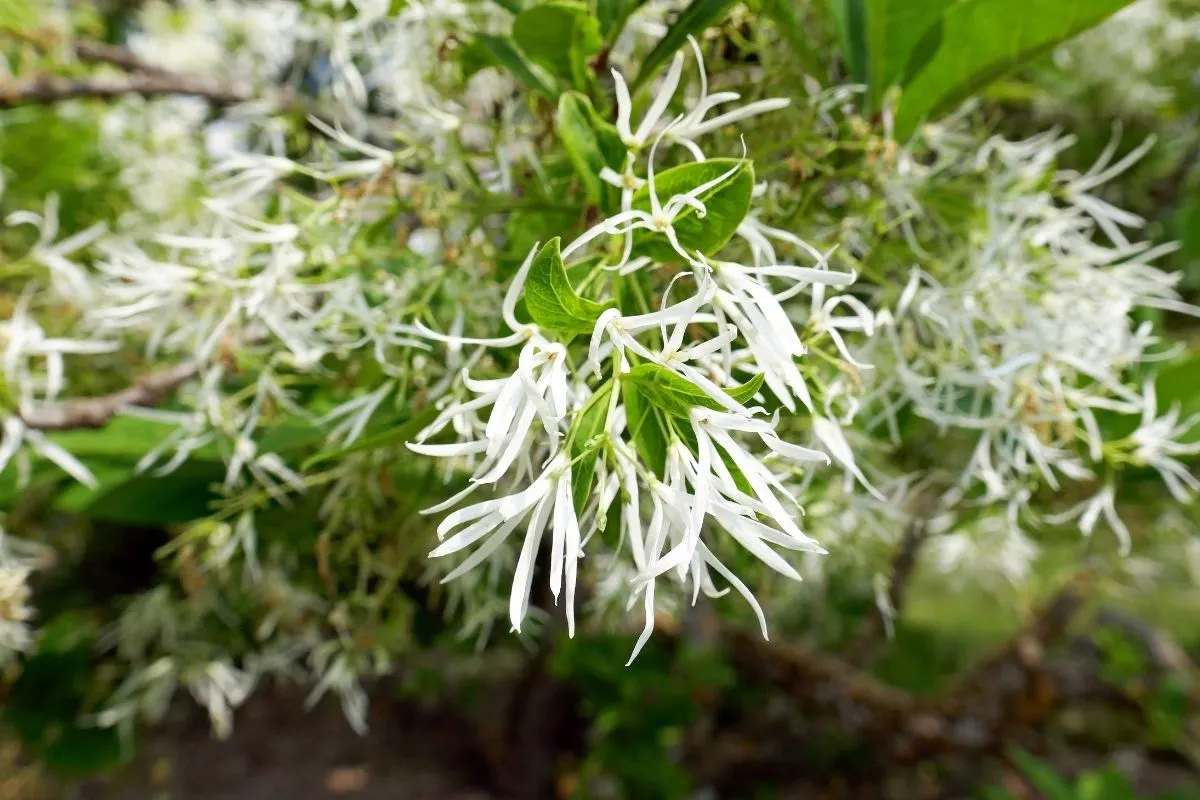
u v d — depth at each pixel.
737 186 0.14
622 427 0.14
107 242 0.31
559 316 0.13
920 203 0.22
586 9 0.18
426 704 0.94
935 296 0.20
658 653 0.58
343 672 0.27
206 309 0.22
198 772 0.92
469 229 0.20
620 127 0.16
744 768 0.83
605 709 0.55
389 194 0.21
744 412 0.12
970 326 0.20
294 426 0.25
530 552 0.12
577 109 0.16
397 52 0.26
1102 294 0.22
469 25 0.24
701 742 0.77
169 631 0.37
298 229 0.21
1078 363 0.20
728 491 0.13
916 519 0.29
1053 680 0.67
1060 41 0.20
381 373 0.22
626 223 0.15
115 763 0.50
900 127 0.22
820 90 0.22
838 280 0.14
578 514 0.13
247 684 0.36
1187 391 0.27
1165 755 0.85
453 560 0.25
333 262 0.21
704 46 0.21
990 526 0.30
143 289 0.22
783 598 0.34
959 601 0.95
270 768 0.94
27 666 0.48
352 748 0.99
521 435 0.12
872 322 0.18
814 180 0.20
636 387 0.13
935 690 0.76
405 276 0.21
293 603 0.33
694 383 0.12
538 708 0.85
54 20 0.39
